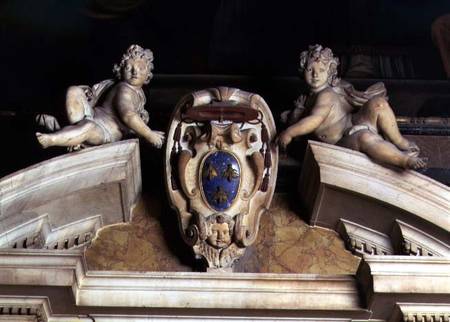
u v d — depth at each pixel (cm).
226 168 688
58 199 679
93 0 792
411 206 676
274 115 744
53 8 790
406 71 773
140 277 667
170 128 701
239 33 786
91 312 671
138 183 705
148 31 788
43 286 651
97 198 690
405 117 747
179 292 664
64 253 654
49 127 697
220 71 770
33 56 775
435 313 666
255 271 691
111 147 684
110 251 696
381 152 679
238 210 688
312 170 689
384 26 796
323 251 698
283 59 778
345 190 681
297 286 668
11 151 725
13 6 788
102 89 712
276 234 703
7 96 751
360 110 703
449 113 750
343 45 788
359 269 668
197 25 789
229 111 693
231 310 667
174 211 700
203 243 683
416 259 658
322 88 711
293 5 800
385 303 665
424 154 735
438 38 788
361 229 698
